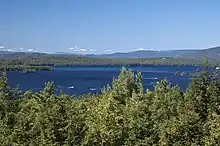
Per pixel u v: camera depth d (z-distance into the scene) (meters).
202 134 28.31
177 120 29.48
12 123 33.28
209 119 29.00
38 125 28.92
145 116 34.19
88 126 30.86
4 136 29.98
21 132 29.55
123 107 37.50
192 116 28.70
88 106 38.69
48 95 30.61
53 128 28.16
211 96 30.70
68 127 28.36
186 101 31.27
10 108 36.44
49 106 29.44
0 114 35.12
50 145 27.22
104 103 35.81
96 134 30.92
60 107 29.12
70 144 28.12
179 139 28.56
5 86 37.06
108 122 32.31
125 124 33.12
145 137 32.69
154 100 38.69
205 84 31.16
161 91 43.66
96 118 32.97
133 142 32.41
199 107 30.27
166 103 37.38
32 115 30.92
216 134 27.33
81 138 29.50
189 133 28.39
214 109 30.11
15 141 29.31
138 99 39.66
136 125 33.12
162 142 29.20
